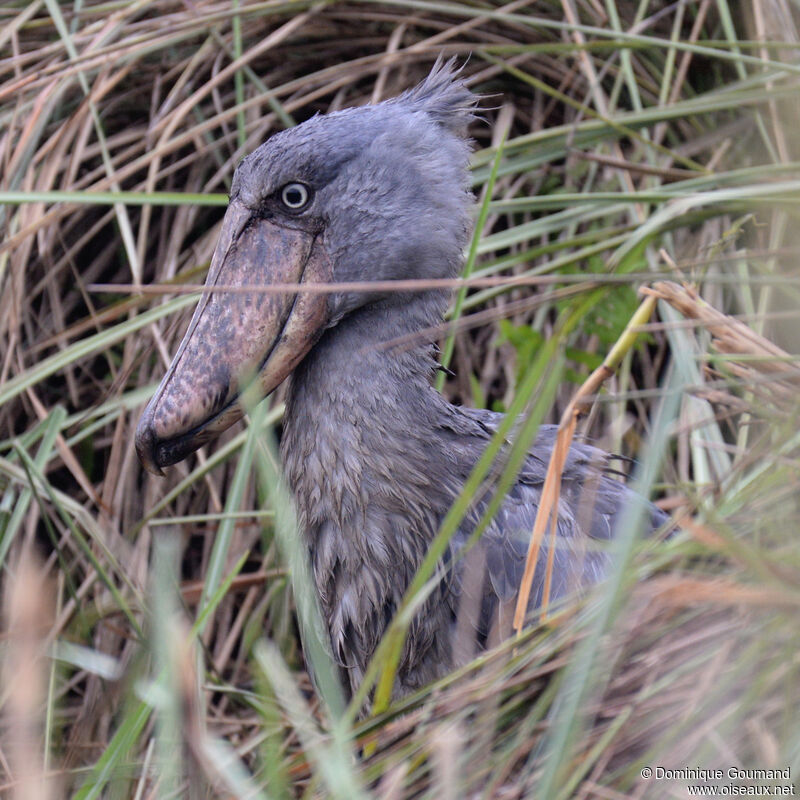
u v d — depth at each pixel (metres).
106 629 7.72
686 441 7.51
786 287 5.90
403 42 9.53
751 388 4.77
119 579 7.84
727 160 8.72
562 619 4.31
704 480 6.73
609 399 4.65
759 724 3.79
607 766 3.93
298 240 5.65
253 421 4.66
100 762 4.29
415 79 9.36
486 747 4.09
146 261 9.08
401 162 5.66
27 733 3.65
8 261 8.47
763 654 3.85
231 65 8.94
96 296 8.90
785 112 8.28
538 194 8.88
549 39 9.38
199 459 8.27
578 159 8.79
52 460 8.38
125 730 4.27
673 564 4.35
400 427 5.47
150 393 8.04
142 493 8.30
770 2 8.62
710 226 8.32
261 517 7.50
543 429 6.23
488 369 8.44
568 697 3.71
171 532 8.02
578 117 8.73
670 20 9.40
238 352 5.57
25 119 8.88
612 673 4.00
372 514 5.46
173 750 3.71
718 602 3.96
